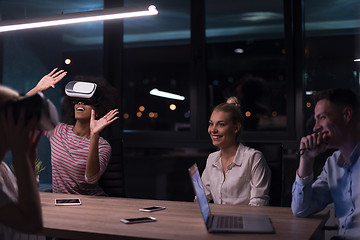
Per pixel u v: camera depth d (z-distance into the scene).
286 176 3.21
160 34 7.81
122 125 3.87
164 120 7.65
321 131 1.59
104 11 2.55
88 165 2.24
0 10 4.26
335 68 3.55
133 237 1.41
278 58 7.33
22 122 1.04
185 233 1.44
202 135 3.65
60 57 4.65
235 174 2.15
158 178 7.02
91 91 2.39
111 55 3.90
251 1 5.14
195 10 3.66
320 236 1.63
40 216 1.08
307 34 3.59
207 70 3.66
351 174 1.58
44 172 3.70
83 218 1.68
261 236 1.41
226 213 1.77
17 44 4.23
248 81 5.65
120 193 2.66
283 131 3.43
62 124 2.55
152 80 8.46
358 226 1.54
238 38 7.47
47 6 4.35
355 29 4.53
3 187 1.30
